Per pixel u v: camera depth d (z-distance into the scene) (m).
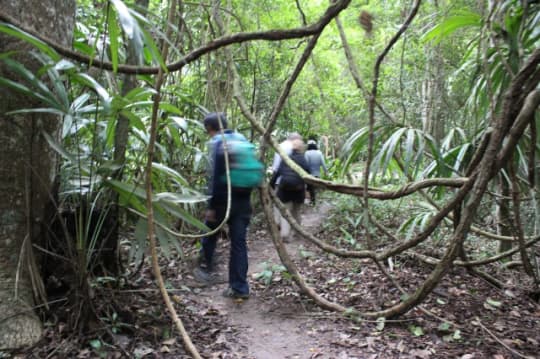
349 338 2.67
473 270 3.80
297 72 3.05
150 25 1.82
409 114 7.08
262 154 3.42
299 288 3.38
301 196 5.23
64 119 2.62
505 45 3.13
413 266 4.13
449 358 2.43
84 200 2.65
